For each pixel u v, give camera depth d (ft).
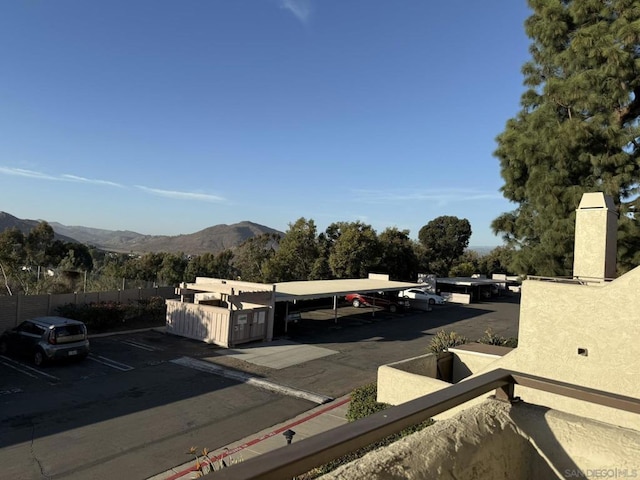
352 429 5.90
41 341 51.31
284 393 45.21
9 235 132.87
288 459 4.87
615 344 18.95
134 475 27.02
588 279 23.94
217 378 49.78
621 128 39.78
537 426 9.11
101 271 152.35
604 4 41.19
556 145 40.27
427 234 217.15
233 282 79.77
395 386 31.04
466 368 37.96
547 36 44.57
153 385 46.21
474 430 8.30
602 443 8.35
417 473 6.72
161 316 84.69
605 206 24.90
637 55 39.01
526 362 21.40
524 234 48.11
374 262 142.61
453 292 157.58
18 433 32.65
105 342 65.10
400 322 97.35
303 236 144.66
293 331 81.30
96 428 34.24
